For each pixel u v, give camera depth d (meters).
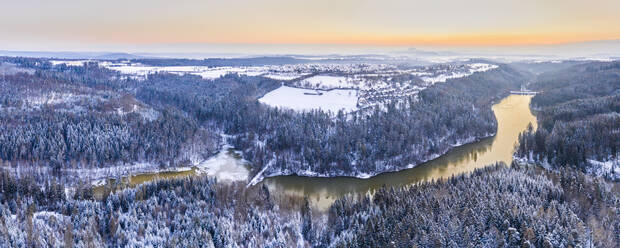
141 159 164.50
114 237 92.12
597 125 166.62
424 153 173.38
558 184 111.88
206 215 101.12
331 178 154.88
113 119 183.62
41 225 91.56
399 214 97.94
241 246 92.12
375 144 173.38
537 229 82.31
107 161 157.62
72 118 178.12
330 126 185.88
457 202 99.25
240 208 109.69
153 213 103.12
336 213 107.00
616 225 87.69
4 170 129.75
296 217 108.94
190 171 160.62
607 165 145.38
